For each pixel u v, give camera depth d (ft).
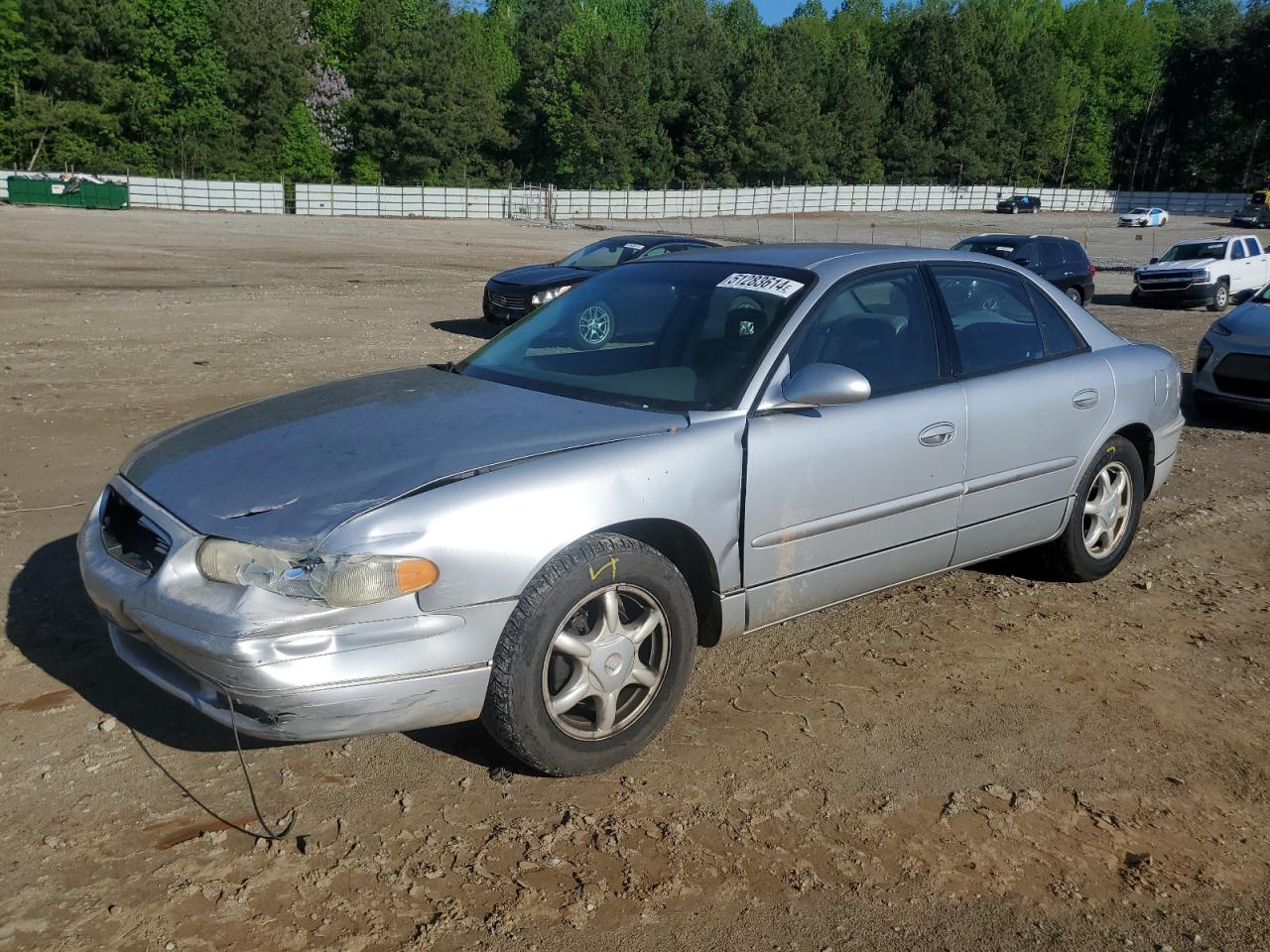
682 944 8.25
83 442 23.61
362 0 250.98
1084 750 11.46
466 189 209.77
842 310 12.45
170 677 9.59
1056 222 231.71
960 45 309.01
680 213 235.81
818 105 298.56
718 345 12.03
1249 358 29.14
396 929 8.27
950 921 8.65
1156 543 18.80
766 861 9.32
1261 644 14.44
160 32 208.64
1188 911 8.89
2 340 39.22
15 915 8.25
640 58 275.39
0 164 195.11
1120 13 333.42
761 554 11.33
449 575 9.12
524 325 14.07
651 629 10.54
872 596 15.75
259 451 10.44
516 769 10.60
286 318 49.47
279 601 8.72
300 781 10.27
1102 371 15.25
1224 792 10.73
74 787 9.99
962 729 11.79
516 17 367.86
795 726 11.71
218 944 8.04
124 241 103.19
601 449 10.25
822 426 11.66
